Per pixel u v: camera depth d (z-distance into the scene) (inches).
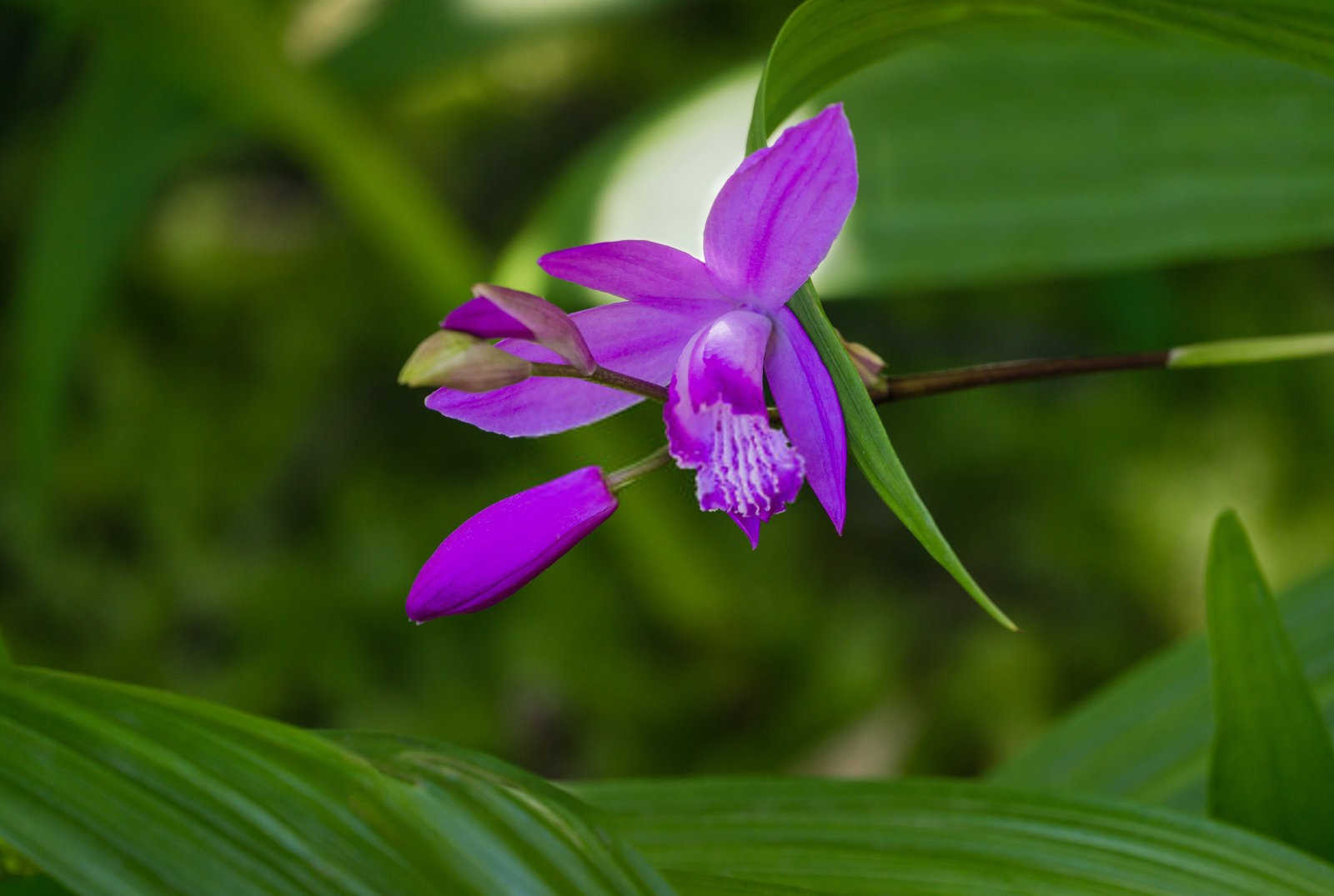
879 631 46.7
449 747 24.8
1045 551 47.2
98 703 24.3
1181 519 46.5
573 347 24.5
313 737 24.4
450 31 38.4
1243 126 29.8
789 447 24.9
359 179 42.1
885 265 30.0
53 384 40.5
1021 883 25.5
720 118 31.1
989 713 44.2
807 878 25.7
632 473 24.8
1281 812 26.4
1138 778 28.5
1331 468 46.3
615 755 46.1
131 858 23.9
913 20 25.4
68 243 40.0
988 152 30.2
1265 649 26.2
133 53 39.8
